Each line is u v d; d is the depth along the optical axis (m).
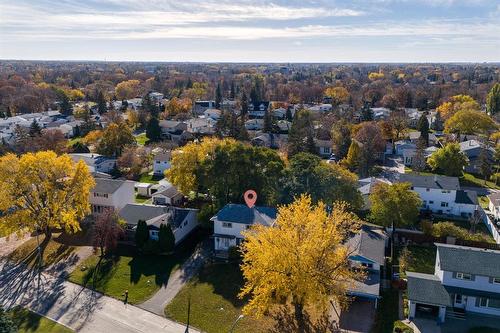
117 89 199.00
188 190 62.03
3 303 41.12
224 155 57.94
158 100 184.25
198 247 53.00
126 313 39.59
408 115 137.88
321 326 37.12
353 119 126.25
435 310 38.59
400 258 48.69
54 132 99.19
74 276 46.38
